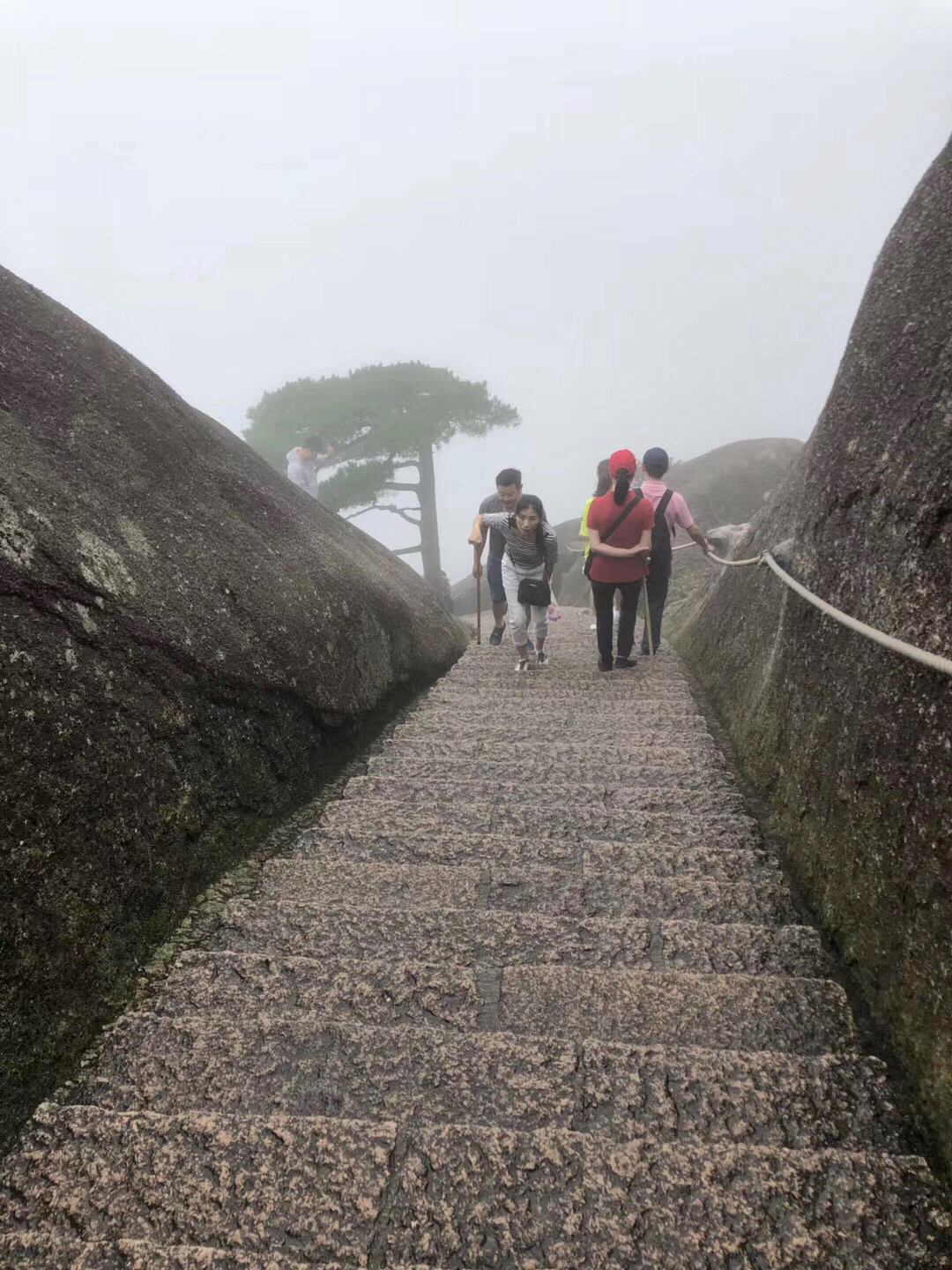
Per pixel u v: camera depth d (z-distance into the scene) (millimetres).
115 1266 1310
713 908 2453
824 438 2936
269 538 3945
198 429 4020
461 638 7859
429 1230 1378
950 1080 1559
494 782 3439
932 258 2395
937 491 1992
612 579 5887
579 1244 1351
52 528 2406
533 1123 1619
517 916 2340
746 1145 1509
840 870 2273
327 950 2250
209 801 2691
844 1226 1368
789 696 3100
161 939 2256
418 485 21750
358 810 3182
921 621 1992
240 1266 1301
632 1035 1884
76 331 3377
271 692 3252
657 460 6566
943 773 1781
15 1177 1489
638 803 3281
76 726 2152
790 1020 1911
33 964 1787
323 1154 1510
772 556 3432
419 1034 1836
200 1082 1740
